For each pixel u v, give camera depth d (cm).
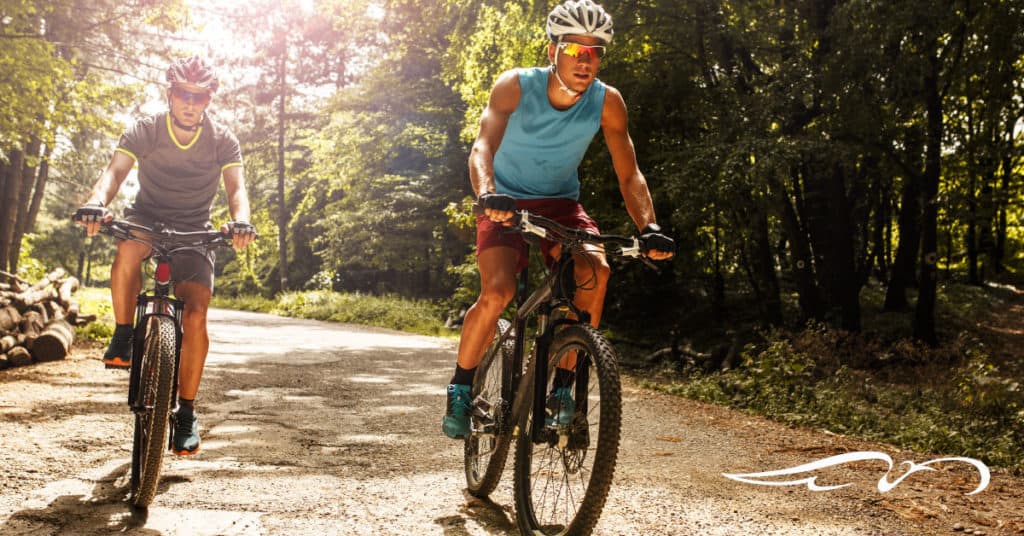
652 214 331
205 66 380
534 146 340
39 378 712
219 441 496
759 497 403
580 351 304
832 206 1605
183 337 377
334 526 332
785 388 865
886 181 1677
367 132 3183
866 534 345
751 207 1455
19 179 1719
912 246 2283
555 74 329
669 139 1600
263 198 4622
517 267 341
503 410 341
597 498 278
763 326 1773
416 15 2447
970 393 803
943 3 1241
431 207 3112
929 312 1608
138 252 375
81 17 1408
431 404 685
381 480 413
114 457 434
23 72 1223
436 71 3020
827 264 1612
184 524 328
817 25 1395
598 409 282
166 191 397
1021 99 1606
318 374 862
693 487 419
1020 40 1345
